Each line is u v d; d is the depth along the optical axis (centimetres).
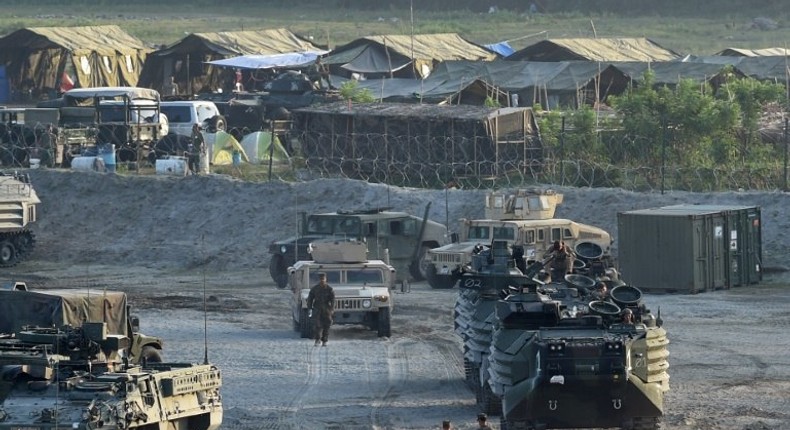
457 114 18038
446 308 12781
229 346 10906
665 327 11612
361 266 11469
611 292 7562
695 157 17688
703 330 11444
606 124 18650
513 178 17812
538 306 7381
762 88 19362
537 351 7056
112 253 16188
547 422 7119
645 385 7088
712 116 17750
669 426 7919
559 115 18600
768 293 13525
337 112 18838
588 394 7038
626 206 15575
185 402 7075
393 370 9875
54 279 14962
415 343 11019
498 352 7325
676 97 18200
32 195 15988
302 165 19512
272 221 16325
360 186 16675
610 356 6988
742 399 8762
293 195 16700
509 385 7206
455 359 10281
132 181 17550
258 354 10531
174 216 16788
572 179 17512
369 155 18600
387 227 14262
